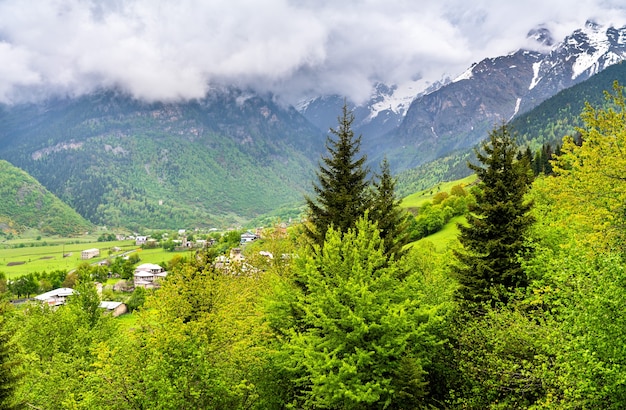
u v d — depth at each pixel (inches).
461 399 759.7
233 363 895.1
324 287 826.2
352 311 783.1
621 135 768.9
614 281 552.1
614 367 506.9
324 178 1269.7
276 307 965.2
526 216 1078.4
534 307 880.3
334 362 719.7
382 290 844.0
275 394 959.0
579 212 852.6
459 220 3978.8
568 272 648.4
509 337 723.4
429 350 846.5
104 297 3993.6
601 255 638.5
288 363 845.2
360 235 896.3
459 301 1026.7
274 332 983.0
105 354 850.1
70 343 1524.4
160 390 775.1
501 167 1143.0
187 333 855.1
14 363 1036.5
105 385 824.9
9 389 1018.1
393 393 732.0
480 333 810.2
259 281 1400.1
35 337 1507.1
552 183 911.0
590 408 557.9
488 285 1055.0
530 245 1007.6
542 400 632.4
